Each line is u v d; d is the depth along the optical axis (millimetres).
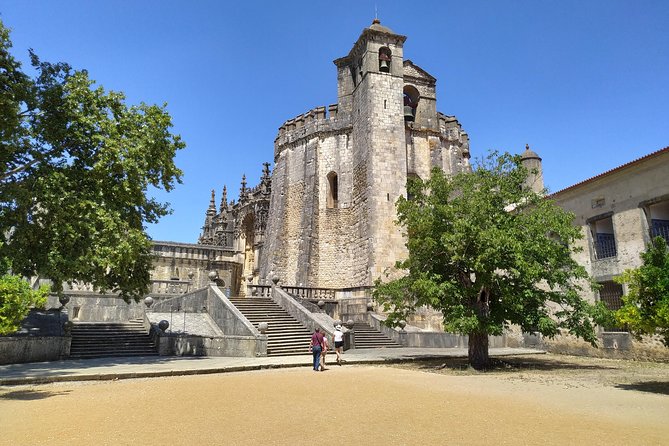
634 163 20953
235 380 14297
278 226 41219
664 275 11758
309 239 38031
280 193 42688
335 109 41250
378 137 35875
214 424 8211
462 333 17562
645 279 12188
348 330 25000
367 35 37688
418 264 19672
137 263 20312
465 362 20453
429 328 31609
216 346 21641
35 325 21781
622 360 21500
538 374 16359
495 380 14578
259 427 7973
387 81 37375
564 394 11758
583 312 18109
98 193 17359
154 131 18922
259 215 49281
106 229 16391
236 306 26703
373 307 31047
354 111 39688
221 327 24531
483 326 17625
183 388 12641
